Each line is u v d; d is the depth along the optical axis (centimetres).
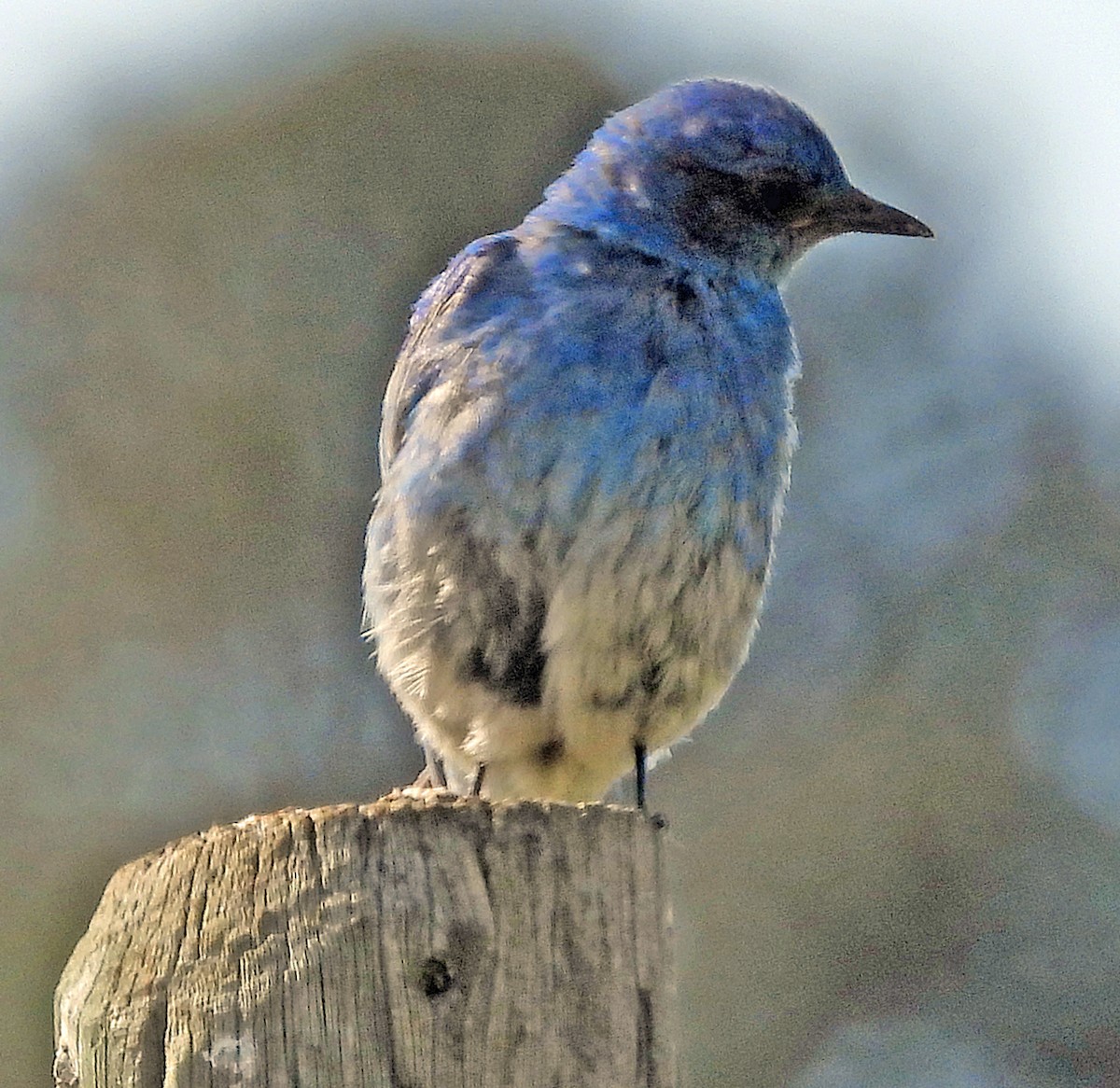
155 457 1845
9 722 1717
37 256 1933
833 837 1717
